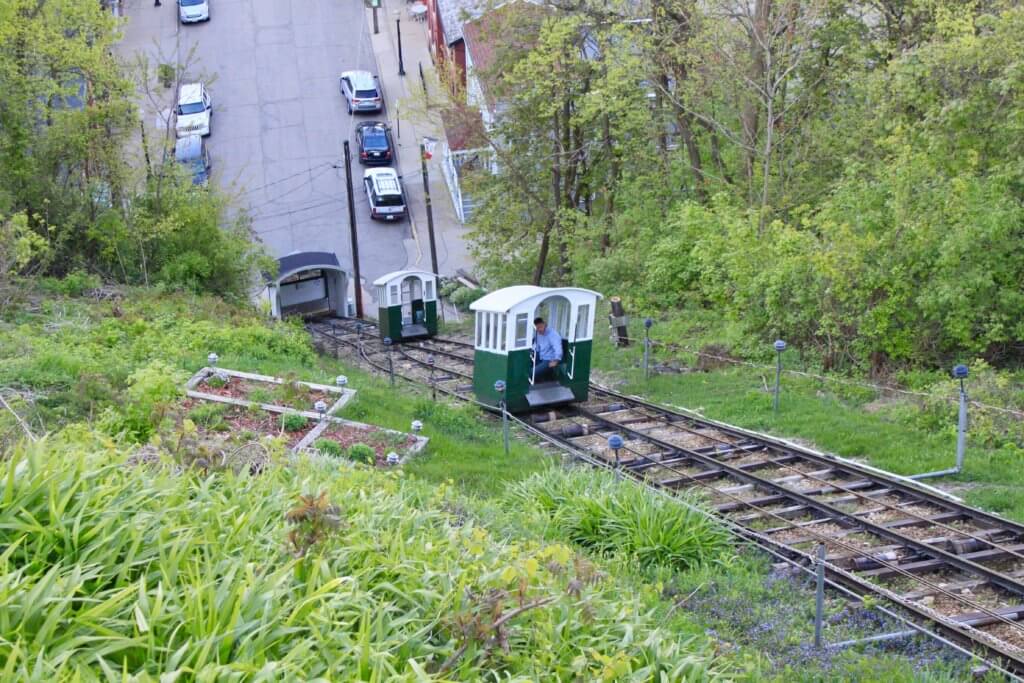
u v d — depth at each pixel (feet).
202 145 159.33
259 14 207.00
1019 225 60.08
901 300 61.98
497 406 59.52
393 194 156.87
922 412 53.01
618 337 82.33
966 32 67.21
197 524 19.58
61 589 15.74
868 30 92.22
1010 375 57.77
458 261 150.61
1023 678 25.72
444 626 18.39
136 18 204.64
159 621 15.79
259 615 16.51
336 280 135.33
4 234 68.18
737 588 31.45
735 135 94.07
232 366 58.65
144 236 98.12
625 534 34.58
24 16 89.40
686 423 56.59
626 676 19.25
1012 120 62.13
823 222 69.41
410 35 201.05
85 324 65.72
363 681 15.38
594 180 119.14
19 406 40.68
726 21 88.63
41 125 94.17
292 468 30.42
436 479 42.22
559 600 21.04
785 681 25.03
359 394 53.72
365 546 20.20
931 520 37.99
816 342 68.23
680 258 89.15
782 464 47.01
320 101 181.47
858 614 29.73
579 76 105.19
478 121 113.50
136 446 29.81
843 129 87.66
